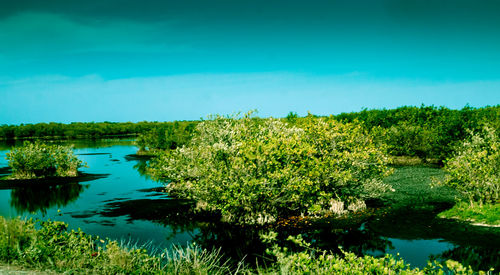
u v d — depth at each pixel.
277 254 7.07
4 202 15.45
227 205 11.49
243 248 9.68
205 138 15.60
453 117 25.47
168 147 36.03
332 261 6.42
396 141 27.78
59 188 18.72
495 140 14.89
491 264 7.71
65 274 5.50
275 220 12.28
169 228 11.62
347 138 13.87
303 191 11.66
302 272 6.20
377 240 9.88
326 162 12.46
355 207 13.36
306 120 15.26
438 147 25.28
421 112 32.09
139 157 35.25
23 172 22.19
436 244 9.24
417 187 17.11
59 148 23.64
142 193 17.34
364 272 5.79
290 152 11.92
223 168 12.07
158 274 6.07
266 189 11.69
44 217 12.89
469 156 12.20
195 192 12.98
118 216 13.11
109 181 20.84
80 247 6.79
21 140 81.56
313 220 12.25
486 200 11.92
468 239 9.38
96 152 41.50
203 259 7.22
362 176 13.98
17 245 6.22
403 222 11.48
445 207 13.19
